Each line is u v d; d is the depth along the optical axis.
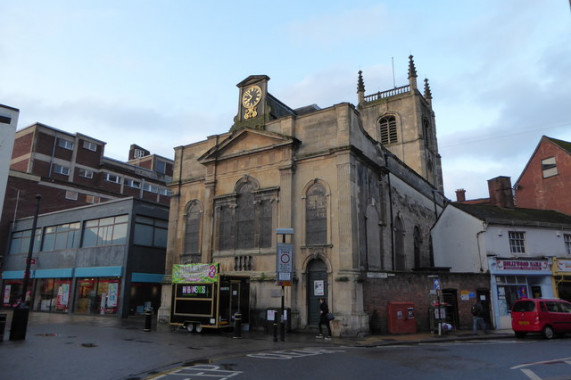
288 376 9.36
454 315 21.27
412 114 42.88
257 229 22.59
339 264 19.52
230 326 19.59
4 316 14.71
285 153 22.64
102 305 29.98
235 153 24.58
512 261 23.39
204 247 24.48
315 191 21.44
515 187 38.59
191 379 9.20
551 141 35.81
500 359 11.42
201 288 19.50
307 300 20.20
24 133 47.50
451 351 13.27
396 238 25.58
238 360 11.74
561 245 25.44
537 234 25.03
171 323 20.00
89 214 33.34
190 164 27.39
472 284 22.12
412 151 41.97
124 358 11.91
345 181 20.41
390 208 24.78
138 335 17.73
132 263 29.64
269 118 24.59
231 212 24.11
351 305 18.47
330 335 17.41
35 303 34.94
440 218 27.31
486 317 22.06
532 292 24.02
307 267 20.64
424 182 33.66
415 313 20.12
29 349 13.01
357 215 20.39
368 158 22.31
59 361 11.20
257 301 21.33
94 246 31.97
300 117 23.08
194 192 26.48
